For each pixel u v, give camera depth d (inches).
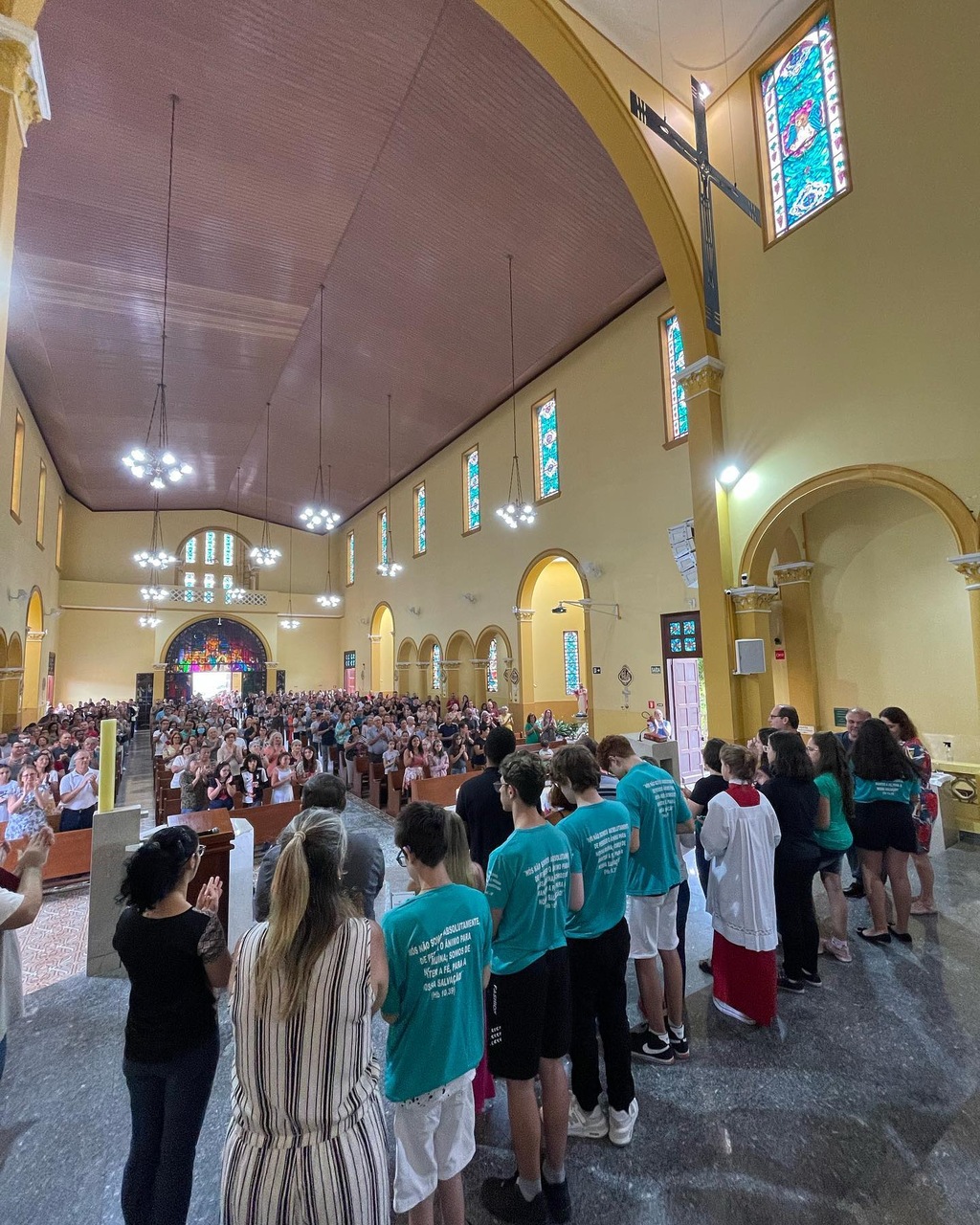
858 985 143.3
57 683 899.4
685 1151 96.3
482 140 358.3
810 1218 84.0
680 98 336.2
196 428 722.2
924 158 251.6
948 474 242.2
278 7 291.4
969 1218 83.4
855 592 322.3
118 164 367.6
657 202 322.7
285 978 54.7
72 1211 88.0
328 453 795.4
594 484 494.3
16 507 558.3
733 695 311.0
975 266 236.4
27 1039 130.4
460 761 347.3
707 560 323.0
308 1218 52.2
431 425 689.6
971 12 239.3
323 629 1117.1
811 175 298.8
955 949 158.9
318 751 483.2
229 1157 55.9
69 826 241.6
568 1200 85.6
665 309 435.8
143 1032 72.7
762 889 128.8
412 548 819.4
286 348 583.5
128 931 74.4
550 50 290.2
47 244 419.2
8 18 143.6
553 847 90.6
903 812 163.8
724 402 328.2
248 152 367.9
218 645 1029.8
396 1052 70.4
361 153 374.6
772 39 314.5
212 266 460.1
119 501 948.6
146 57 309.4
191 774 295.6
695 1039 124.7
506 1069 85.4
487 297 481.4
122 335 526.3
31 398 597.0
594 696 487.2
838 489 281.1
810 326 290.5
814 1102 106.3
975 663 236.8
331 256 466.9
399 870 224.4
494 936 87.6
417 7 293.1
